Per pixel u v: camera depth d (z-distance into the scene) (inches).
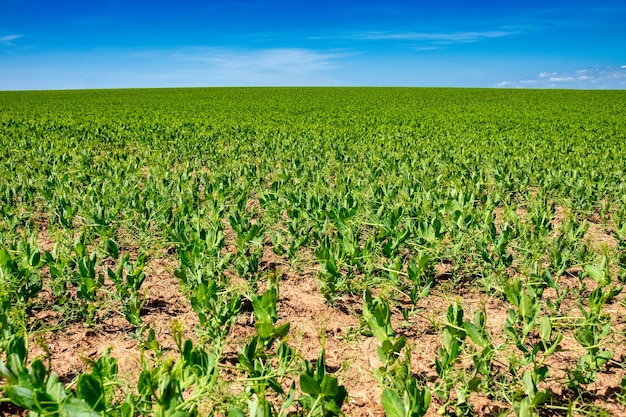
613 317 145.7
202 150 496.1
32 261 147.9
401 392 88.8
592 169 372.8
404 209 223.8
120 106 1536.7
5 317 110.7
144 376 79.1
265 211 233.8
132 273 146.9
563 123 968.3
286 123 921.5
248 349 99.1
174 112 1257.4
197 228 181.3
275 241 192.5
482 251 166.1
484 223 204.4
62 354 121.3
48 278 164.1
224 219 235.9
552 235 221.8
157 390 90.4
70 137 619.5
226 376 110.8
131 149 534.0
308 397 84.7
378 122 967.0
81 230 213.9
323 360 86.0
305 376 79.2
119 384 92.2
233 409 77.4
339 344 130.0
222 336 121.4
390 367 106.0
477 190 280.8
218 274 161.5
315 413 85.0
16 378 77.8
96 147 539.5
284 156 440.5
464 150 488.1
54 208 230.4
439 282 168.2
